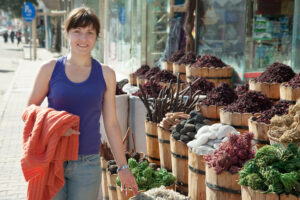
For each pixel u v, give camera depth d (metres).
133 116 5.09
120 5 13.62
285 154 2.61
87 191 2.63
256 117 3.85
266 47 7.96
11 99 11.22
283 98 4.68
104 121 2.74
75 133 2.48
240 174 2.71
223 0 8.08
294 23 7.48
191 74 6.66
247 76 7.70
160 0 10.89
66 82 2.55
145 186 3.59
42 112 2.45
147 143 4.58
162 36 10.98
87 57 2.60
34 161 2.39
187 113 4.57
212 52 8.48
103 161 4.11
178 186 3.79
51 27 33.94
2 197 4.71
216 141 3.37
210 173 3.00
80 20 2.50
